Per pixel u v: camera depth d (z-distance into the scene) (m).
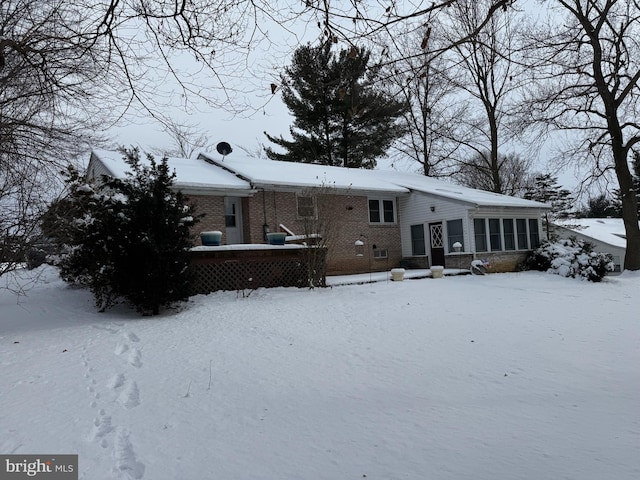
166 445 3.62
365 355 6.45
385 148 28.83
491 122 24.66
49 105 8.29
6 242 8.11
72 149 9.23
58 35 7.00
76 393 4.88
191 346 6.98
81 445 3.60
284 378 5.46
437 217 18.56
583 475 2.95
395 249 19.92
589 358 6.08
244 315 9.15
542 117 18.45
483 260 17.47
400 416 4.15
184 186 14.08
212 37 4.98
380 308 9.94
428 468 3.13
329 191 14.70
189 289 9.89
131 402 4.69
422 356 6.34
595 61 16.88
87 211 9.69
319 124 27.39
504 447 3.43
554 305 10.52
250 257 12.21
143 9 4.87
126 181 9.77
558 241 19.97
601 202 46.25
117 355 6.45
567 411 4.17
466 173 33.06
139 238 9.16
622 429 3.70
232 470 3.19
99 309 10.22
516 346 6.78
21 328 8.64
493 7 3.58
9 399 4.67
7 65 7.61
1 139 7.97
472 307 10.18
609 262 15.40
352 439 3.67
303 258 13.02
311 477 3.06
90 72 7.53
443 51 3.82
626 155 18.17
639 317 8.99
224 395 4.87
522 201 20.45
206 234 11.93
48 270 15.56
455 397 4.67
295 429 3.92
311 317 9.02
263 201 16.23
